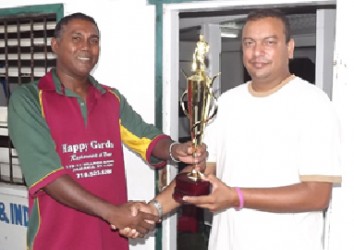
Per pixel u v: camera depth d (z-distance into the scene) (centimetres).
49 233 222
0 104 368
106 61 314
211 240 216
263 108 197
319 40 344
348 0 250
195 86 208
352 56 251
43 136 214
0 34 362
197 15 361
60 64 230
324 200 188
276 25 191
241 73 645
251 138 198
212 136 217
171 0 293
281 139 192
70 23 226
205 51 211
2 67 366
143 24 303
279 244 193
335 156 188
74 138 225
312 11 370
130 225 217
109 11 310
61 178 210
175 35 304
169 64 303
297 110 191
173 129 311
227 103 209
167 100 305
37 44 346
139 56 306
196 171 204
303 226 193
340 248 258
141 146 250
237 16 364
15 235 360
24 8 339
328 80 348
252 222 196
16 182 360
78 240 224
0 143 365
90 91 236
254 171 197
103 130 234
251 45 194
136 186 313
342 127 254
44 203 221
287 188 187
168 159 243
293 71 548
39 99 221
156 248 309
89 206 212
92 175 229
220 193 187
